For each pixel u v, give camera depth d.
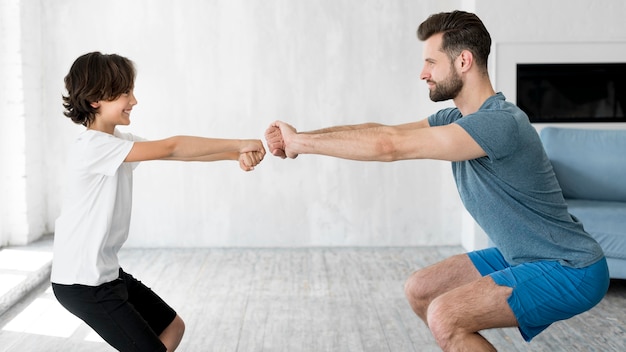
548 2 5.11
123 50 5.40
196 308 3.96
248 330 3.60
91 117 2.38
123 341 2.27
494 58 5.15
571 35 5.14
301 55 5.45
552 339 3.43
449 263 2.61
